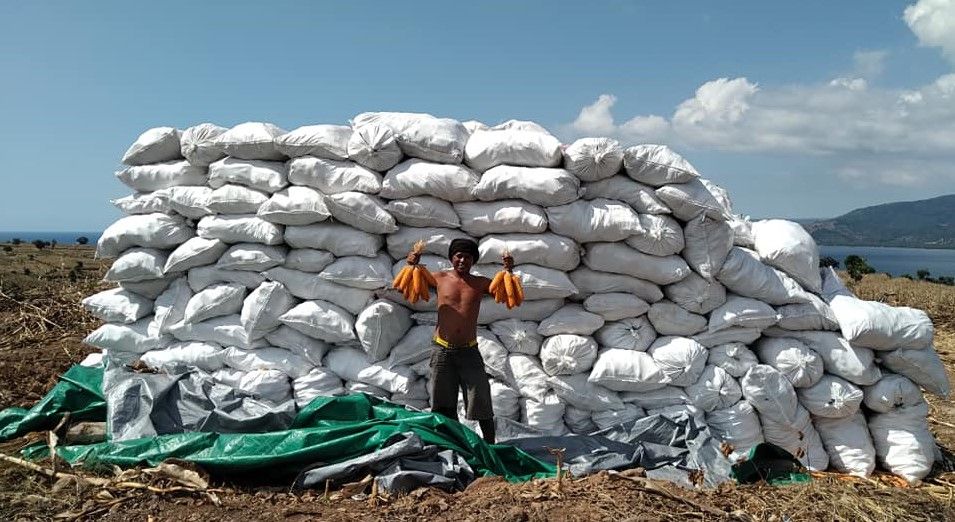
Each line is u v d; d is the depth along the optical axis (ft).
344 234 16.63
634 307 16.57
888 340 16.02
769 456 15.25
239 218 17.38
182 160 18.72
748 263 16.56
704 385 16.17
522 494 12.67
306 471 13.65
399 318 16.70
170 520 12.01
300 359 17.16
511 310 16.70
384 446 14.01
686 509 12.38
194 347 17.76
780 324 16.63
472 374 15.30
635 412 16.22
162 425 15.52
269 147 17.12
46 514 12.07
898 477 16.06
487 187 16.30
